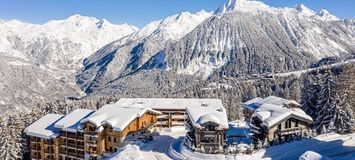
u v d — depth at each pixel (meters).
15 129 95.81
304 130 79.06
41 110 133.75
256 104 108.75
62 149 93.94
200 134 75.12
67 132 92.81
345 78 94.50
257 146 73.88
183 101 118.50
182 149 77.75
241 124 111.62
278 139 76.38
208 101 117.81
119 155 71.12
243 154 71.19
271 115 78.25
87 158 89.19
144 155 78.69
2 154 90.25
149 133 94.88
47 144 94.19
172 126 111.69
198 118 77.38
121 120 88.50
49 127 95.88
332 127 85.88
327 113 88.56
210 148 73.94
